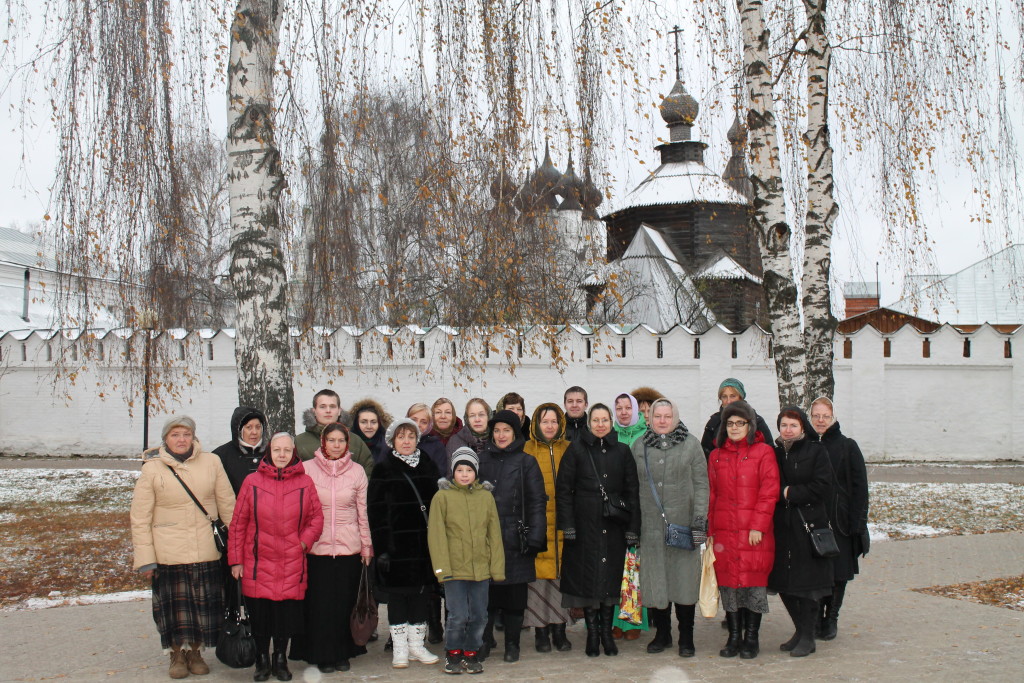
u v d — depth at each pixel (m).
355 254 15.62
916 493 18.22
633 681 6.59
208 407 26.34
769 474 7.34
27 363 27.22
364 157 12.19
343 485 7.25
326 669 7.07
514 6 9.75
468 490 7.14
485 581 7.05
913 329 26.05
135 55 9.49
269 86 9.62
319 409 7.83
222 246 33.12
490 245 11.91
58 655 7.67
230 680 6.89
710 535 7.62
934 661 6.98
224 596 7.25
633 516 7.45
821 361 12.17
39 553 12.62
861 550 8.03
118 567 11.70
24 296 37.50
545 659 7.44
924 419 25.97
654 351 26.03
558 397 25.84
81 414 26.97
